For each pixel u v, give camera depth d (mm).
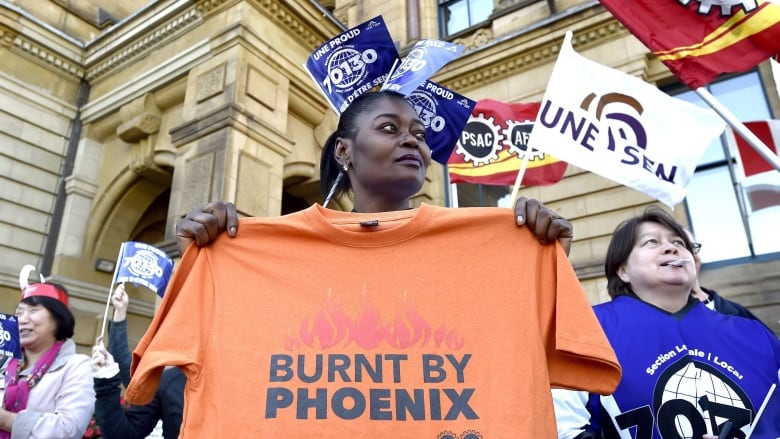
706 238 7234
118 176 9266
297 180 8914
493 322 1633
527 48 9477
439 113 3238
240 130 7164
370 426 1455
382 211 1989
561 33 9125
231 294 1689
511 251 1755
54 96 9898
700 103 7883
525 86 9469
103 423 2604
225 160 6820
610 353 1582
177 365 1555
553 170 5715
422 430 1459
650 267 2439
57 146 9703
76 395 3105
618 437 2119
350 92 2992
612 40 8711
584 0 9570
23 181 9117
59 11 10727
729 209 7227
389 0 12773
